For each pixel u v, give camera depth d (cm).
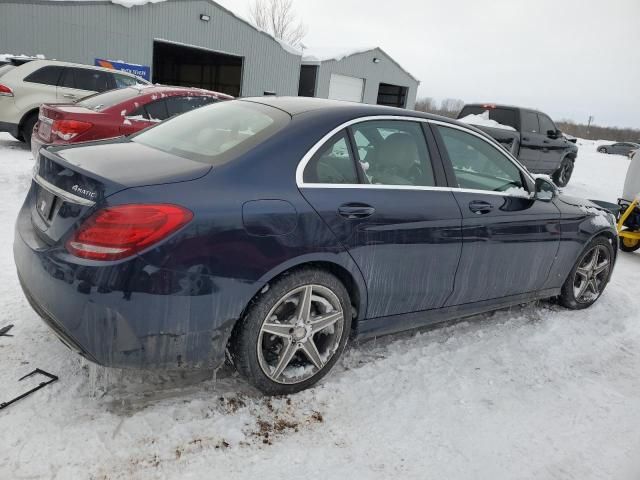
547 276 390
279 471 215
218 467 213
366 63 2706
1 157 816
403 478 220
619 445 260
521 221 350
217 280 222
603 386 317
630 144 3922
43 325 301
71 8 1566
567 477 233
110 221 205
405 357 319
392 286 290
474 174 339
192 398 252
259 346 247
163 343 219
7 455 203
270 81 2253
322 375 276
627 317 438
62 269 209
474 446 246
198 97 711
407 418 260
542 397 296
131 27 1711
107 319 206
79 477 198
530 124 1123
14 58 960
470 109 1181
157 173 226
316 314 269
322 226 251
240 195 230
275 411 252
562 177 1267
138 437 222
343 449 233
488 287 346
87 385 251
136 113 649
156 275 208
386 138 297
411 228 286
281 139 254
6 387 242
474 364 322
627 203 693
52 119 619
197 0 1869
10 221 494
